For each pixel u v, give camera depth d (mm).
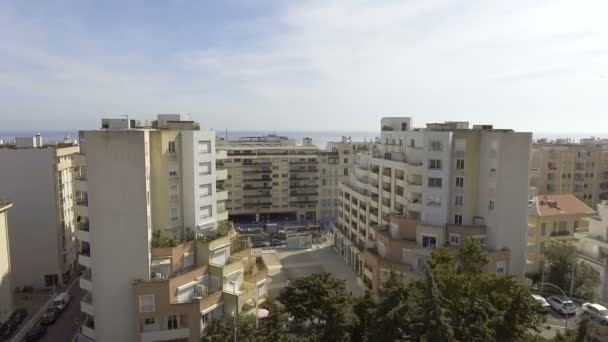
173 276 49594
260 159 140625
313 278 53375
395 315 38969
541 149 114625
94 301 49500
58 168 78062
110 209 48156
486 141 61875
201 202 56312
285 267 92875
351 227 94875
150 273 49688
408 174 69688
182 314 48969
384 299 41781
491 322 39562
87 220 51094
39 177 76625
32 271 77500
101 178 47812
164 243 51125
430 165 63344
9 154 75688
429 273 38500
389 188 77250
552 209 77438
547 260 71750
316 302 51000
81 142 50344
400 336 38438
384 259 64562
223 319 47594
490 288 44406
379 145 85312
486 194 62281
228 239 57000
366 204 86062
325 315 47250
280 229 125000
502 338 39094
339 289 52000
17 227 76500
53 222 77562
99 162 47656
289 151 148125
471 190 63312
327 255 101500
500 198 60875
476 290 43469
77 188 50188
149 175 51438
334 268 91938
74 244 86062
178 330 49062
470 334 38188
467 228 61250
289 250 106375
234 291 54812
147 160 49750
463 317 40281
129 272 48875
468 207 63469
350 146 143500
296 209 143750
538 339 41312
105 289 49000
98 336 49625
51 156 76750
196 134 54656
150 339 48312
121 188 47938
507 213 61219
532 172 104562
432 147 62938
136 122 59219
